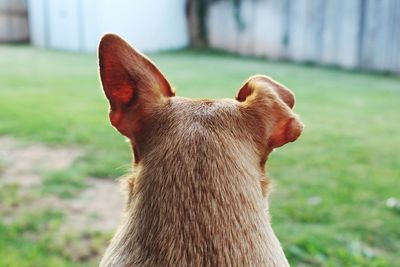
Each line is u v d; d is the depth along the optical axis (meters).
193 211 0.55
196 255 0.54
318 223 1.55
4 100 3.26
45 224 1.47
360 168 2.11
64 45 6.61
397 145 2.51
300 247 1.40
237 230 0.55
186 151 0.57
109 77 0.60
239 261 0.54
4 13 6.93
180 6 7.26
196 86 4.15
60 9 6.57
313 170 2.06
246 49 6.73
